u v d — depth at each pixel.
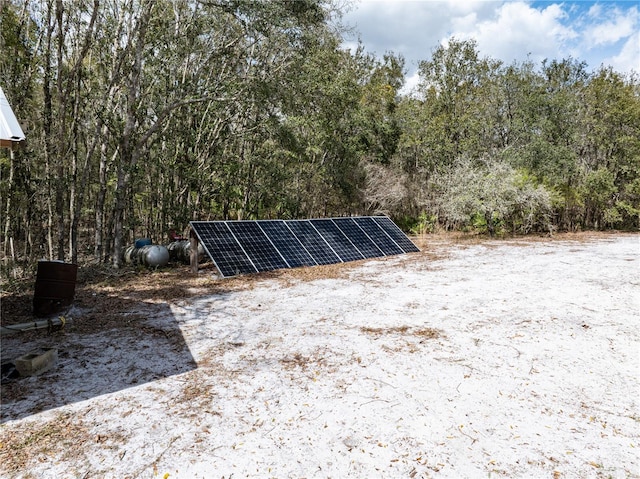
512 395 4.00
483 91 24.80
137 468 2.96
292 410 3.77
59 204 9.90
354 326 6.17
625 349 5.08
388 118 24.81
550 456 3.05
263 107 14.27
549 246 15.89
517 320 6.32
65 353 5.13
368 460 3.04
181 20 12.94
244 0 11.09
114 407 3.82
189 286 9.07
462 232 22.08
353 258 12.48
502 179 18.80
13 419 3.59
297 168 18.58
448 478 2.83
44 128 10.16
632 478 2.78
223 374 4.55
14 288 8.48
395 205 21.66
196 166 14.95
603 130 22.92
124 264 11.80
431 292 8.27
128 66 11.94
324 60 16.83
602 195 22.02
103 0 11.63
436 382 4.29
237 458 3.07
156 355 5.09
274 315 6.80
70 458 3.07
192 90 12.70
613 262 11.51
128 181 11.71
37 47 10.11
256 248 11.05
